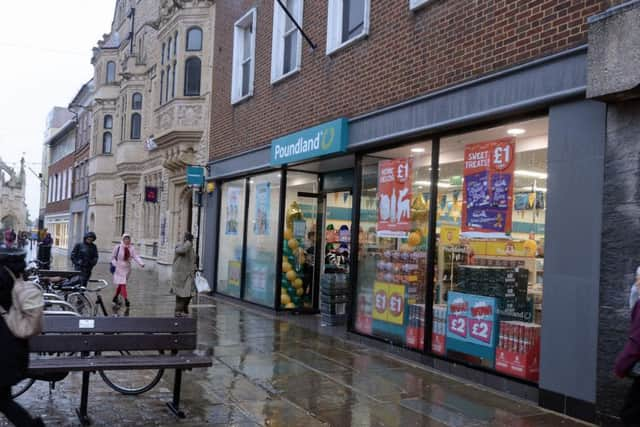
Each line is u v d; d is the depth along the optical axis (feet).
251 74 41.16
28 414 12.91
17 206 239.50
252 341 27.37
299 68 34.17
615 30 15.42
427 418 16.63
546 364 17.81
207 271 47.65
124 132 78.59
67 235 132.05
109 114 96.84
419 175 24.90
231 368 21.91
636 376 12.73
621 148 15.90
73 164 128.26
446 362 22.38
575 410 16.81
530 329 19.29
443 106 22.62
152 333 16.78
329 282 32.68
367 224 28.35
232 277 43.86
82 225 115.14
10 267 12.53
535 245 19.39
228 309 38.73
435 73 23.32
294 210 37.42
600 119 16.78
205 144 50.24
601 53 15.74
